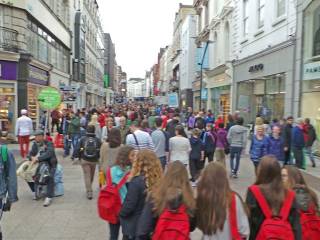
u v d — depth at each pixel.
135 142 8.46
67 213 8.03
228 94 29.23
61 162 14.92
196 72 46.12
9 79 20.98
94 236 6.66
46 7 27.34
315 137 13.77
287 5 17.89
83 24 47.41
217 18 32.78
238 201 3.59
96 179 11.53
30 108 23.06
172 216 3.56
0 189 5.28
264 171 3.73
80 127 15.68
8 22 21.17
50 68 28.14
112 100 113.31
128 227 4.36
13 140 21.06
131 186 4.35
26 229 7.02
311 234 3.95
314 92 15.34
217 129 13.22
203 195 3.54
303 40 16.06
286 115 17.59
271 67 19.72
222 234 3.51
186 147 9.85
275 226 3.48
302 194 4.06
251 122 23.39
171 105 37.72
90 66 60.03
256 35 22.30
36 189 9.03
